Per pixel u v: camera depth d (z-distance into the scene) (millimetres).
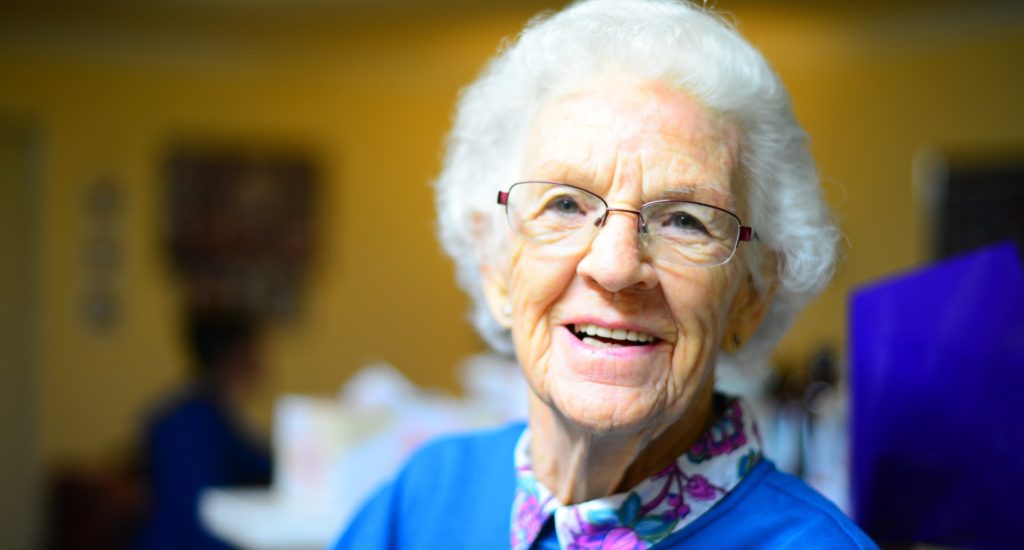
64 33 5559
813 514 944
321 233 6188
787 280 1030
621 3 1007
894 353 1172
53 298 5648
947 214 4871
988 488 1122
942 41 4883
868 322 1192
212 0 5055
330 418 2172
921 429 1156
